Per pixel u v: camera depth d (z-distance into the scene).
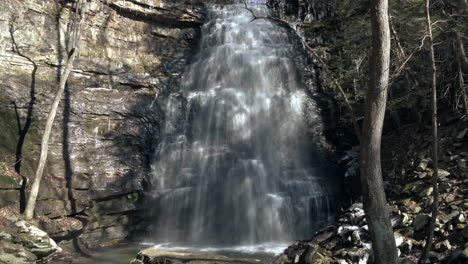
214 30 21.62
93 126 15.30
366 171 7.05
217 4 22.47
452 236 8.30
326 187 15.22
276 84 19.23
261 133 17.64
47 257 11.14
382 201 6.98
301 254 9.37
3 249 9.95
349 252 8.66
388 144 14.30
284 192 15.47
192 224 15.29
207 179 16.05
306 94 18.61
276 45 21.44
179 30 20.84
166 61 19.88
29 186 12.77
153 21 20.06
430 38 8.00
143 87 18.17
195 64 20.05
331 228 10.28
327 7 21.12
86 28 17.03
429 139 12.38
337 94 17.34
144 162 16.00
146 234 15.02
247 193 15.46
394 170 12.29
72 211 13.42
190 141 17.11
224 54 20.28
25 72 14.56
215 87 19.75
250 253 12.38
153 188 15.51
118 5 18.38
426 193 10.13
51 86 15.03
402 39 12.07
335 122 17.73
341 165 16.08
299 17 22.25
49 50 15.52
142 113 16.70
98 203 14.32
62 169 14.00
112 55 17.83
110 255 12.53
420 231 8.95
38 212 12.52
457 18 10.92
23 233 10.85
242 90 18.94
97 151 15.05
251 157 17.05
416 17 11.48
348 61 14.05
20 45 14.66
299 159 16.89
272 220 14.70
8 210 11.73
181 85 19.22
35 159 13.67
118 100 16.30
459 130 11.52
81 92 15.50
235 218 15.13
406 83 12.99
